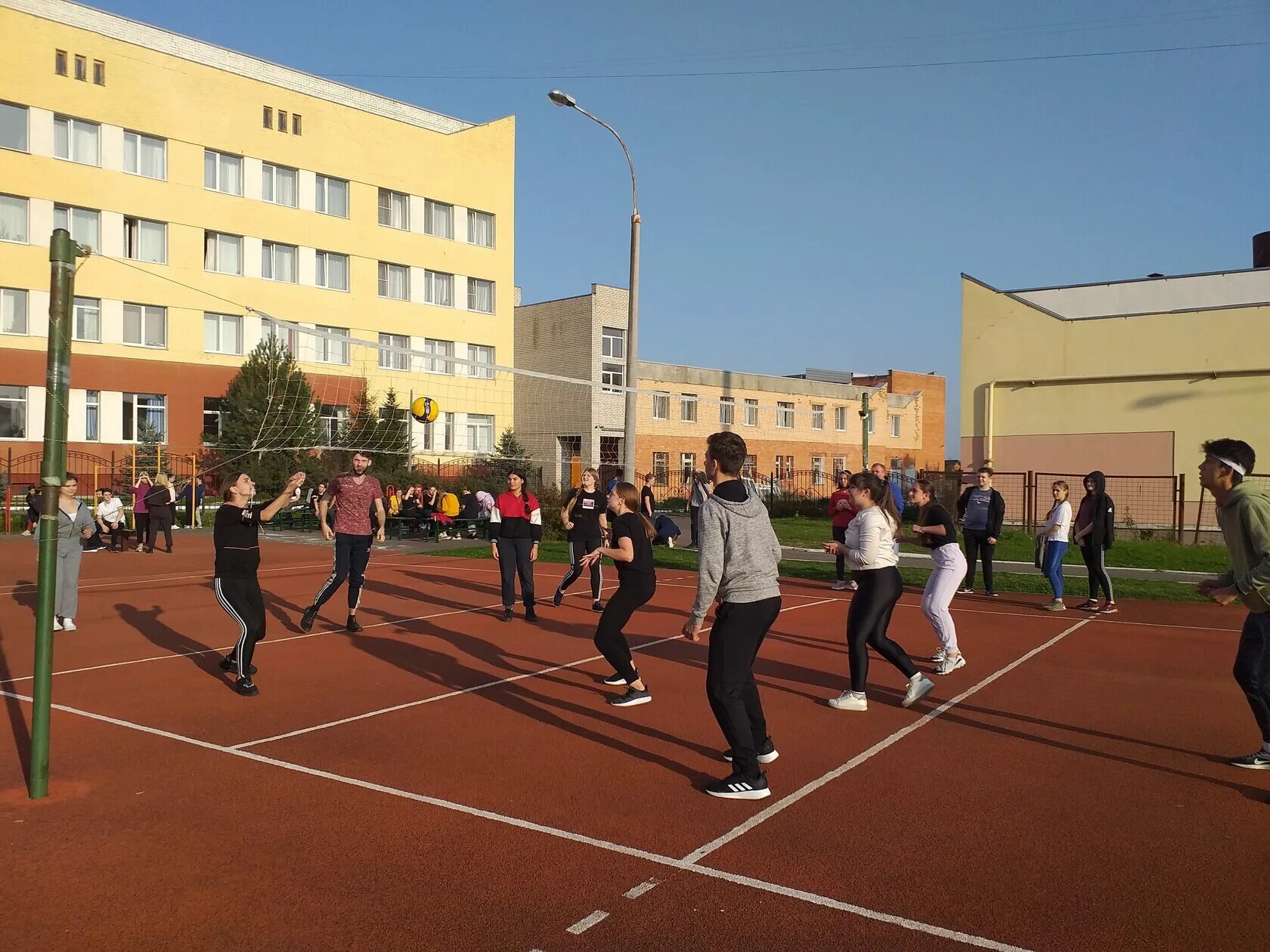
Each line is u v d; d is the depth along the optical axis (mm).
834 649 9836
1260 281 27969
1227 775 5730
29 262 30891
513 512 11570
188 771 5723
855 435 51719
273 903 3980
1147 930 3764
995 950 3605
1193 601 13602
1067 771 5801
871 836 4730
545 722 6879
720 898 4035
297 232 37000
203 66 34594
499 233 43531
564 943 3646
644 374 42094
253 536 7781
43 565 5199
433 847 4566
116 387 32469
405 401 38312
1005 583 15258
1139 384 24969
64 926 3771
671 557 19469
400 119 42250
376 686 8016
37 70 31016
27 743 6289
